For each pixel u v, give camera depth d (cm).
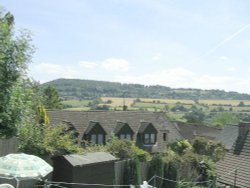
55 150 2084
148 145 4722
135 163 2414
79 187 1992
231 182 2588
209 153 3912
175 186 2603
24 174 1140
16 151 1781
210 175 2753
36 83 2614
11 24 2181
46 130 2178
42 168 1186
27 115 2156
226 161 2845
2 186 1146
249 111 13175
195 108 13562
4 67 1964
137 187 2309
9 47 1995
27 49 2094
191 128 7112
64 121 4125
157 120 5197
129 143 2891
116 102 12850
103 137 4266
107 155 2222
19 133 2009
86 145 3216
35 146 2025
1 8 2230
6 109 1922
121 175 2394
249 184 2467
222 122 10762
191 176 2728
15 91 2014
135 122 4825
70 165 1977
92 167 2056
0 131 1931
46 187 1570
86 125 4278
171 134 5291
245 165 2662
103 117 4550
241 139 2944
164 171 2614
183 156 2827
